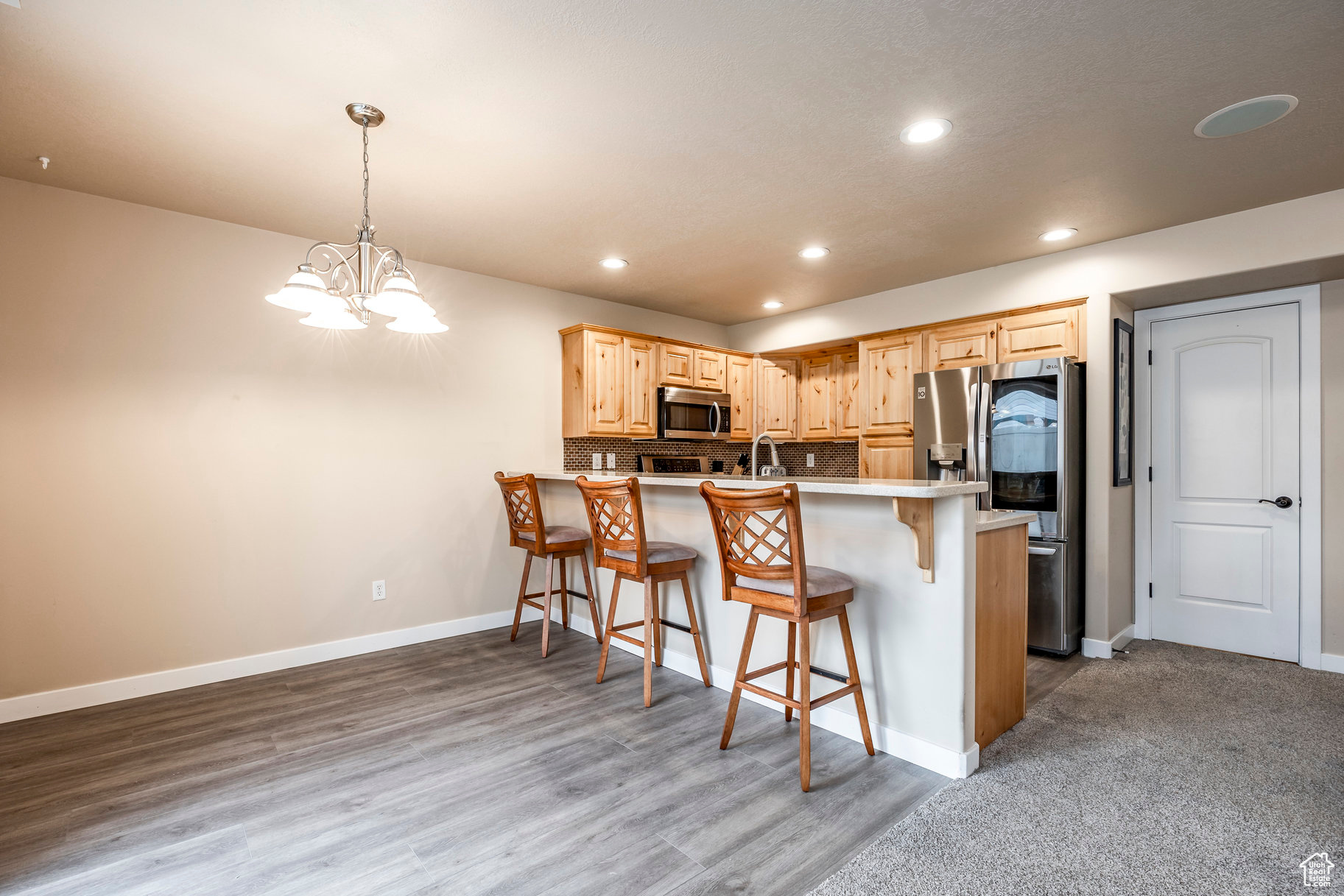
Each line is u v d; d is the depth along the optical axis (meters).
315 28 1.70
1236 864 1.66
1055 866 1.67
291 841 1.80
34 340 2.68
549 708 2.73
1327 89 1.99
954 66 1.89
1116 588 3.60
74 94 2.01
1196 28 1.71
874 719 2.36
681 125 2.22
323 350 3.45
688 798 2.01
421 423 3.80
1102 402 3.46
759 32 1.72
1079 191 2.79
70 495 2.75
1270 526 3.40
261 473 3.24
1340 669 3.18
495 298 4.16
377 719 2.63
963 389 3.75
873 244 3.48
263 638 3.23
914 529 2.17
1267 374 3.40
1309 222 2.83
